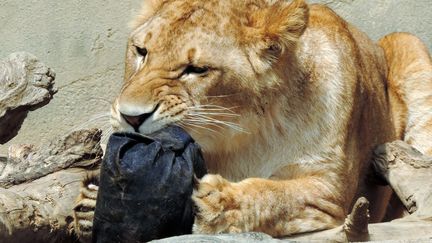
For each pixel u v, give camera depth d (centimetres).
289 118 1259
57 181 1188
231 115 1220
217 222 1100
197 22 1210
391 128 1476
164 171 1030
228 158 1262
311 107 1266
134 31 1254
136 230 1034
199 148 1088
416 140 1526
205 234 1042
